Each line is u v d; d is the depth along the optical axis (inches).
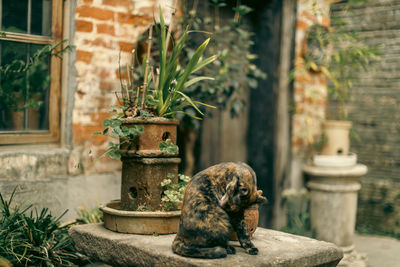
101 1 164.9
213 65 183.5
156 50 171.9
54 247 132.6
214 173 99.3
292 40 226.2
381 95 258.2
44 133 160.9
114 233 117.0
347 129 212.4
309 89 228.8
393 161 255.4
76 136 162.1
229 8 218.1
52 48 151.3
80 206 162.2
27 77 157.5
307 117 225.1
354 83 264.4
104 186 168.2
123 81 170.1
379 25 255.1
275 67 226.1
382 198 256.2
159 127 119.6
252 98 231.5
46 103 161.9
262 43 227.8
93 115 165.5
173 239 111.0
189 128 198.2
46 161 155.0
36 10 159.0
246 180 95.0
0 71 152.3
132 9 171.3
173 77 126.3
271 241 110.7
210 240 95.3
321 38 225.6
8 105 154.3
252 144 232.1
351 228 206.8
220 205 96.3
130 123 119.5
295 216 222.4
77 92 161.9
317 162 207.0
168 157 120.9
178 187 121.0
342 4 260.4
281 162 227.1
